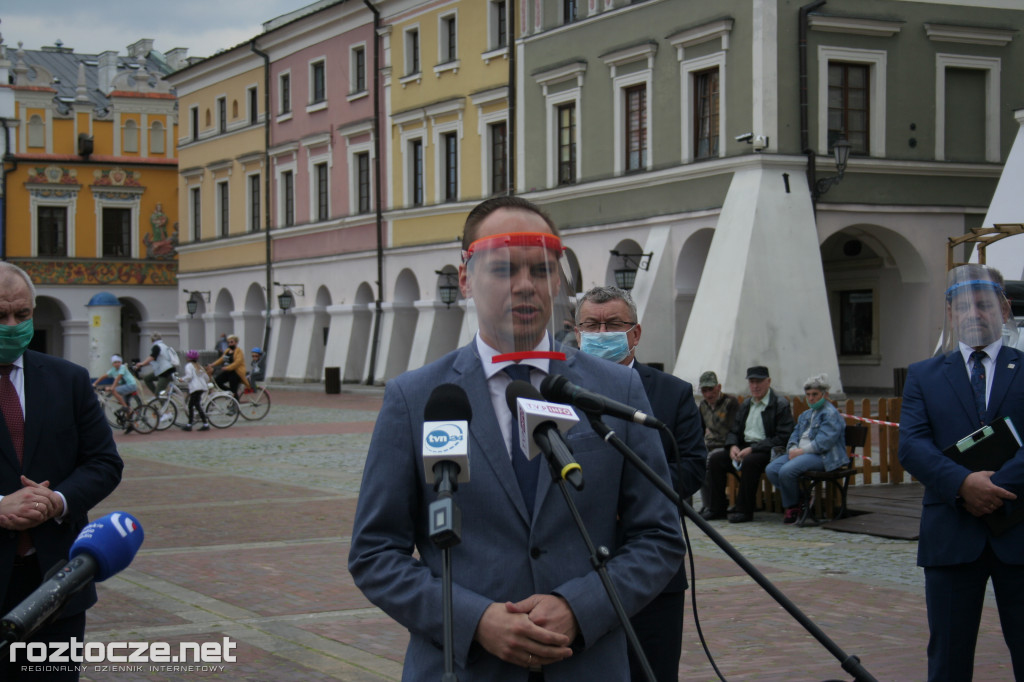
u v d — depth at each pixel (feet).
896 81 82.28
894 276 87.45
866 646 21.50
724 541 9.48
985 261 52.06
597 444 9.79
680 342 86.74
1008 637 15.25
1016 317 37.40
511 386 9.35
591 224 94.12
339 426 81.25
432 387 9.91
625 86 90.74
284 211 144.87
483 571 9.37
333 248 134.72
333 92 133.59
